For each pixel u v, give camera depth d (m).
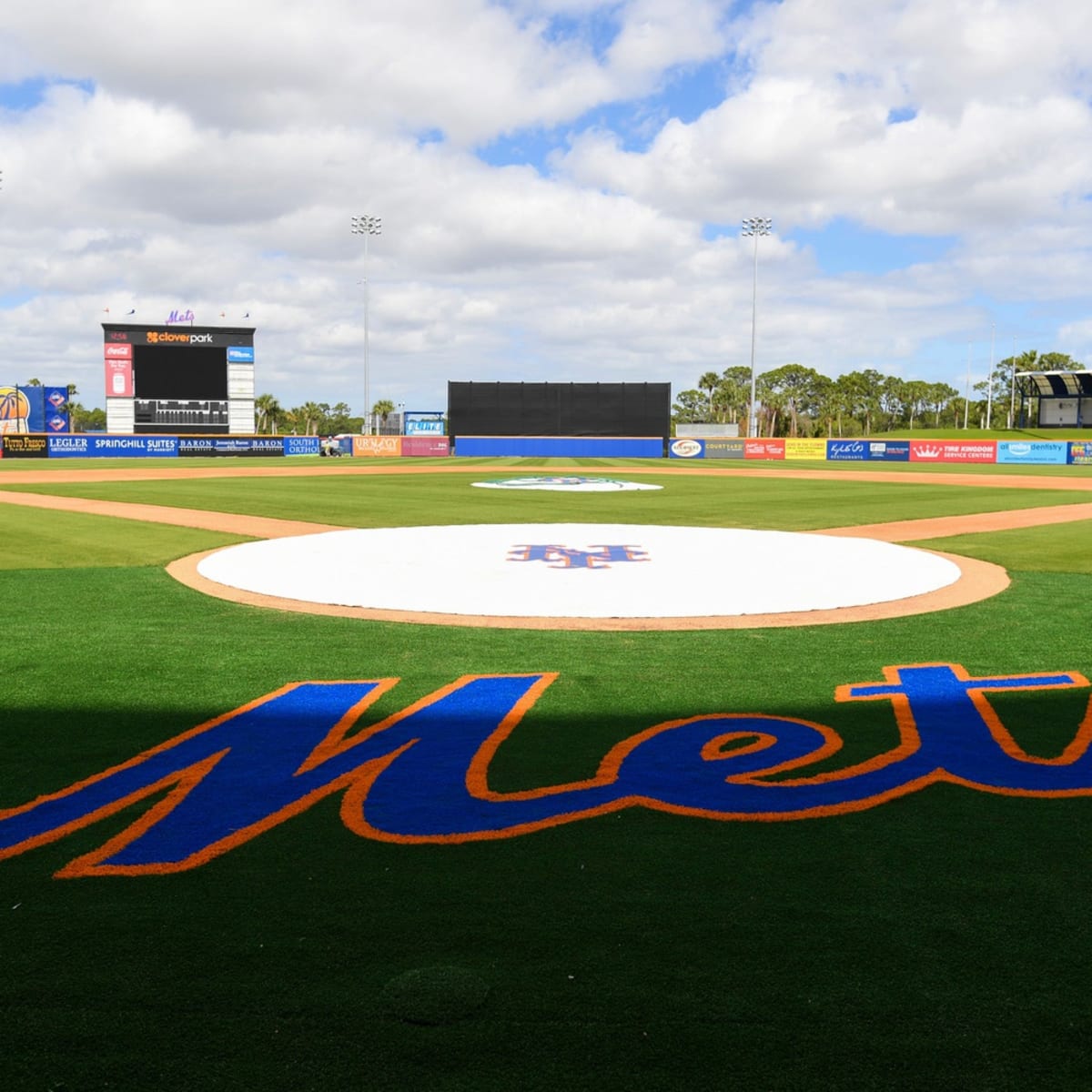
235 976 3.43
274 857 4.41
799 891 4.07
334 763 5.65
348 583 11.97
